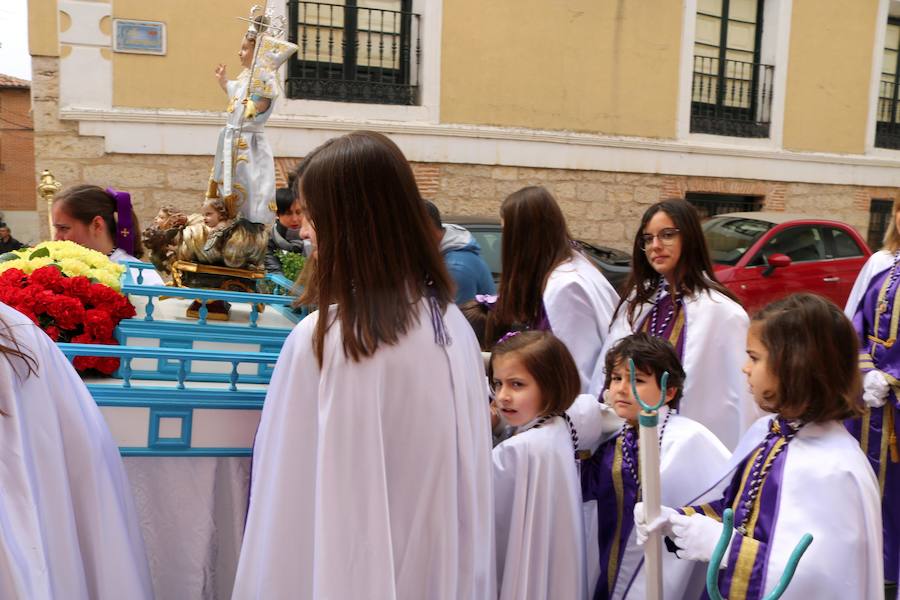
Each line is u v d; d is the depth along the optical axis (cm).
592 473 259
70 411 184
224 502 224
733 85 1271
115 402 212
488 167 1095
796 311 202
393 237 177
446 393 180
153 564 220
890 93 1395
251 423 222
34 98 899
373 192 175
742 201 1275
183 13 930
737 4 1259
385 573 170
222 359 217
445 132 1065
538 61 1102
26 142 2452
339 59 1049
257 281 337
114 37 911
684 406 296
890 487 371
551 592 227
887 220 1388
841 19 1284
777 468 203
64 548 176
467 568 183
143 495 218
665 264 305
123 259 356
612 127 1155
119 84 920
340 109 1022
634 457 244
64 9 893
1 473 167
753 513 205
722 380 298
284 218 363
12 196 2464
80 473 185
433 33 1049
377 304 174
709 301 301
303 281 282
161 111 933
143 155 933
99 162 922
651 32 1156
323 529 170
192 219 316
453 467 180
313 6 1030
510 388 232
